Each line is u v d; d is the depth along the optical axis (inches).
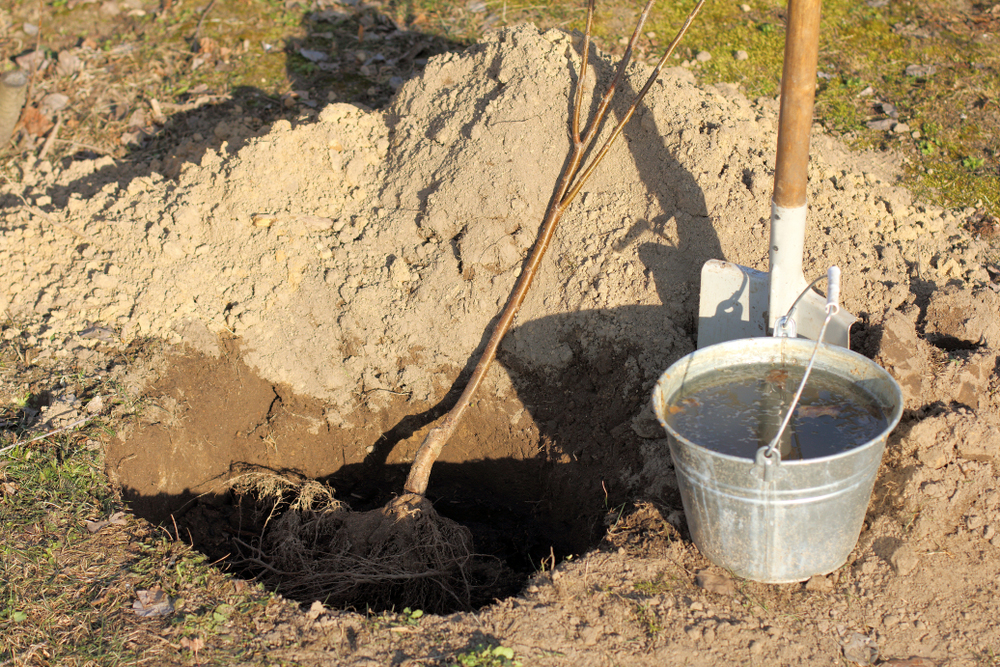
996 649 123.4
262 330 179.5
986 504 137.2
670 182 176.7
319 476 183.0
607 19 296.5
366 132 199.8
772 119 205.5
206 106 270.2
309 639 125.5
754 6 305.1
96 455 154.8
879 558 135.3
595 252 176.2
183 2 320.5
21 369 170.6
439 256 179.8
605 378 172.4
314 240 185.5
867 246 178.4
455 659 121.6
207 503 172.9
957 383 148.8
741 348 140.3
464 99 193.9
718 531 127.6
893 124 247.1
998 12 299.9
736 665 122.3
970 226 207.8
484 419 180.1
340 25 310.2
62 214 193.2
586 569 137.1
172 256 183.3
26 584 130.0
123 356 174.4
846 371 135.5
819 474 114.3
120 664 119.2
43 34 306.0
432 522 153.9
